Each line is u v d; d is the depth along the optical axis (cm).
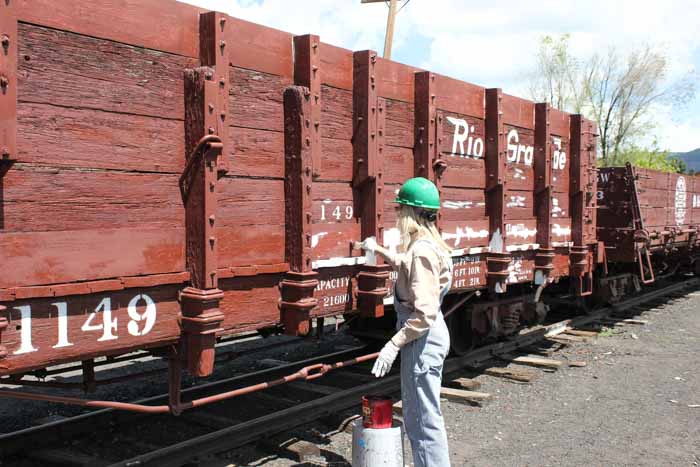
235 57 354
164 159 322
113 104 297
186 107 330
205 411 517
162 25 318
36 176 269
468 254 586
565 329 938
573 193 795
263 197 378
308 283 390
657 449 467
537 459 444
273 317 390
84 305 289
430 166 511
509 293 781
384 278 464
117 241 301
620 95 3769
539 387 639
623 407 572
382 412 364
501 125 614
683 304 1265
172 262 328
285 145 392
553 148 743
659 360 770
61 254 279
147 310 317
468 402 579
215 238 331
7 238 261
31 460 417
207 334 332
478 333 709
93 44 288
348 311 450
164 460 390
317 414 500
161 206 322
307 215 391
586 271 823
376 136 451
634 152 3775
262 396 550
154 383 634
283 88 390
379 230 459
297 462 427
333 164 431
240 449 438
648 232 1114
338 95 434
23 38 262
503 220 622
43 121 270
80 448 436
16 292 261
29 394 298
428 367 337
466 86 578
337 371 645
